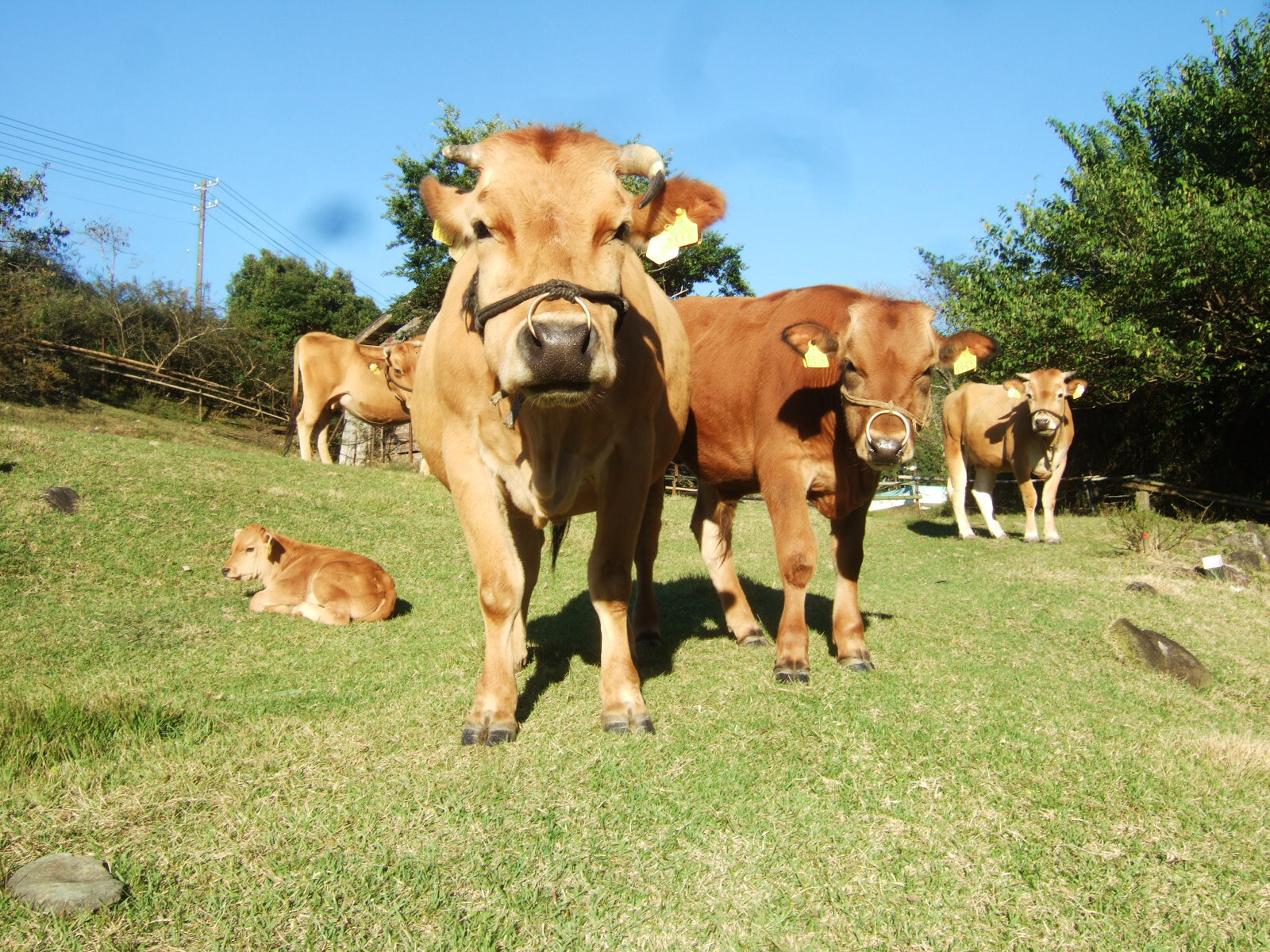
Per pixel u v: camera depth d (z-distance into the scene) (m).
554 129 4.08
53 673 5.29
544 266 3.66
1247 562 12.10
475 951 2.50
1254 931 2.71
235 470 12.78
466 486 4.36
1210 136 18.97
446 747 3.95
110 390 28.36
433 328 4.96
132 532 8.80
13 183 31.91
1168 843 3.24
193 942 2.51
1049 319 17.73
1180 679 6.11
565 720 4.33
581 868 2.93
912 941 2.63
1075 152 22.22
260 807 3.29
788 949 2.57
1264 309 16.41
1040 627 7.14
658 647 6.09
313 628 6.77
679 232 4.23
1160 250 16.23
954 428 15.16
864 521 5.74
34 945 2.45
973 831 3.27
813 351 5.02
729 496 6.64
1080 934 2.68
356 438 26.86
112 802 3.31
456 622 7.15
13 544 7.80
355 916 2.64
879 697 4.72
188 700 4.64
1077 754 4.06
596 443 4.34
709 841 3.13
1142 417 21.08
